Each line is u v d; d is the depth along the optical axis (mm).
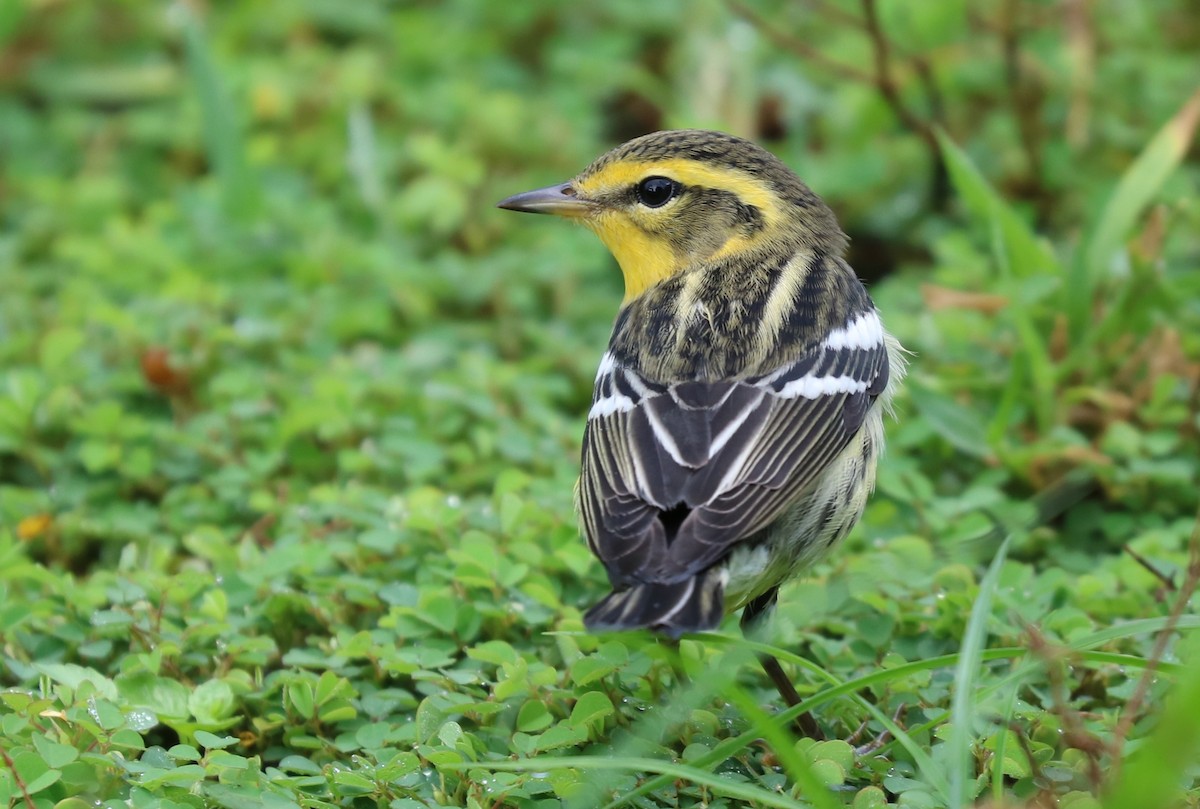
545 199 10727
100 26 18328
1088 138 16047
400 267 14773
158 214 15602
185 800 8164
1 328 13758
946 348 13242
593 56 17547
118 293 14500
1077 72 15938
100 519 11516
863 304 10305
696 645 9375
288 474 12180
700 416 8922
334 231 15305
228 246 15055
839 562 10508
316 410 12180
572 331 14461
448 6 18844
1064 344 12742
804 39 17625
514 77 17938
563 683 9289
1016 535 11117
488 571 9938
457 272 14867
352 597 10086
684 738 8906
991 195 12820
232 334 13164
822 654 9695
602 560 8281
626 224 10633
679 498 8500
